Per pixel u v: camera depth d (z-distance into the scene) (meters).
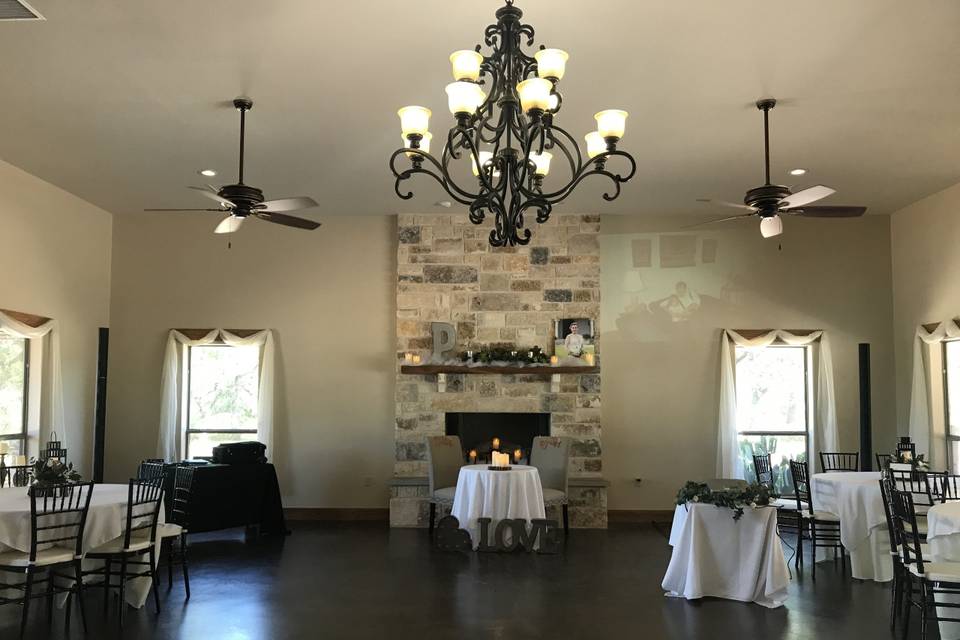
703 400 9.18
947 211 8.06
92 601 5.64
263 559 7.03
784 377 9.25
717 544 5.76
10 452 7.10
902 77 5.18
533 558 7.08
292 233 9.36
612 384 9.21
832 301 9.19
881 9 4.28
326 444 9.19
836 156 6.93
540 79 3.59
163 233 9.28
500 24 3.72
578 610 5.41
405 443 9.00
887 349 9.12
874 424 9.05
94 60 4.95
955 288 7.93
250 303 9.28
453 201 8.58
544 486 8.42
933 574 4.55
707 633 4.89
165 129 6.26
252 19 4.41
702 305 9.24
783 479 9.12
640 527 8.68
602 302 9.28
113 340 9.18
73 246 8.40
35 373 7.73
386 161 7.12
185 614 5.30
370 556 7.16
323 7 4.27
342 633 4.89
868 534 6.29
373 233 9.36
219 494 7.71
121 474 9.05
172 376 9.05
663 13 4.33
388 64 5.01
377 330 9.27
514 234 4.18
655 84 5.31
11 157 7.04
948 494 6.34
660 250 9.30
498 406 9.02
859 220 9.24
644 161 7.09
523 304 9.09
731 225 9.30
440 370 8.84
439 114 5.90
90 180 7.80
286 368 9.25
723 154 6.87
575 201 8.64
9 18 4.36
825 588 6.02
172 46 4.75
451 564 6.83
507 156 3.86
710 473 9.12
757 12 4.32
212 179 7.78
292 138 6.48
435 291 9.10
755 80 5.23
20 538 4.89
